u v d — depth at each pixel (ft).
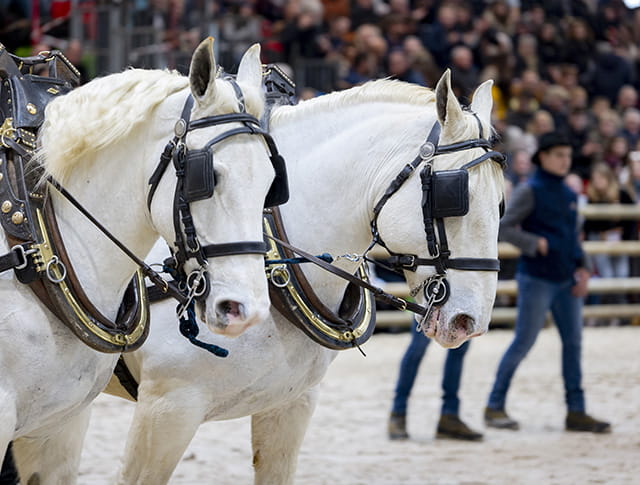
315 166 19.51
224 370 18.33
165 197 15.28
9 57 16.30
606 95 71.61
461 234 18.39
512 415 37.22
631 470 29.35
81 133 15.42
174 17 54.85
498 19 68.33
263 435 20.25
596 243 59.26
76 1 54.34
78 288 15.42
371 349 51.39
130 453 18.67
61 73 17.51
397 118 19.38
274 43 58.03
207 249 14.80
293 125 19.92
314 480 27.78
